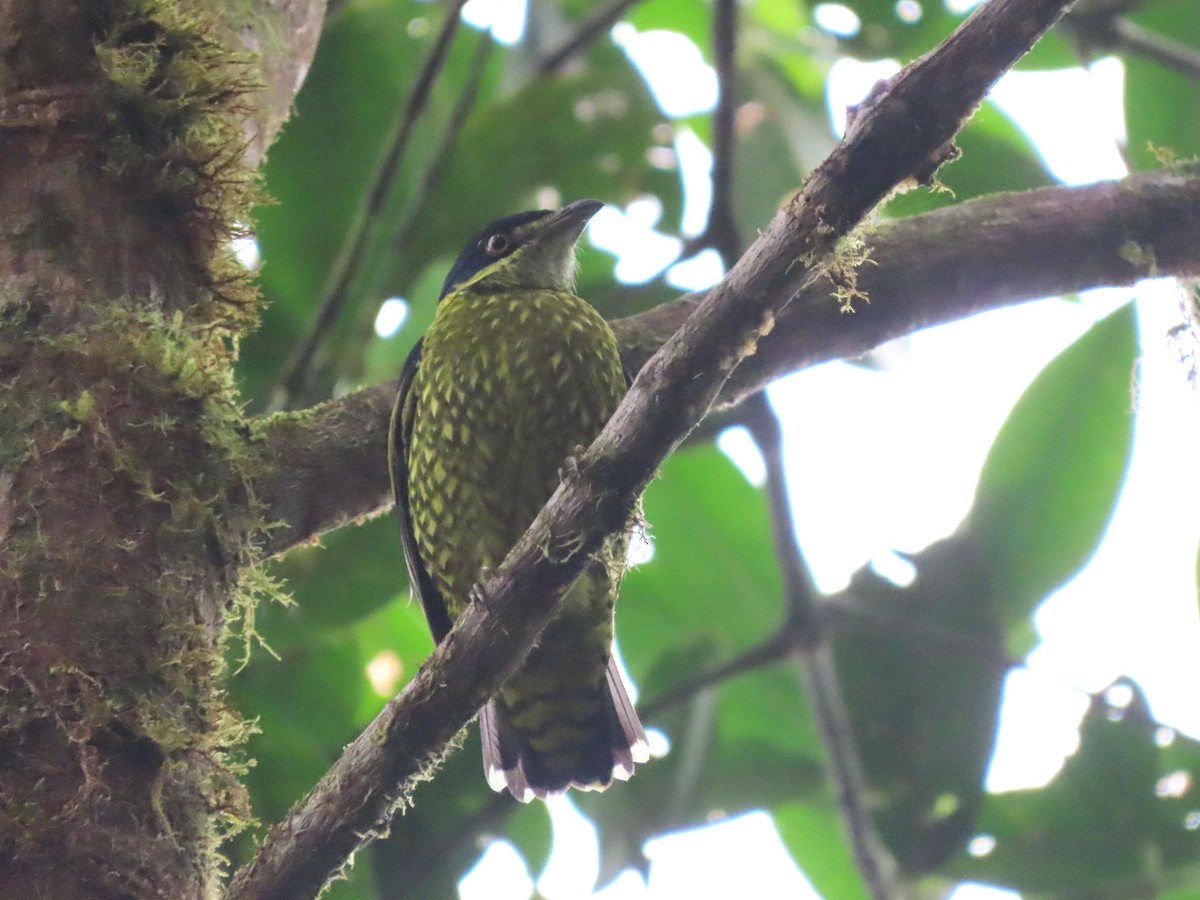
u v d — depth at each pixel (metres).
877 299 9.16
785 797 12.84
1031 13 5.48
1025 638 13.12
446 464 9.95
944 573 12.53
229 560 7.05
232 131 7.61
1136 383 11.42
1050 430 12.38
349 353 12.54
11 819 5.49
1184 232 9.66
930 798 12.22
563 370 9.89
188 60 7.45
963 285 9.36
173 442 6.78
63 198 6.96
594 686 9.62
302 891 6.19
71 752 5.73
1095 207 9.60
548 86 13.26
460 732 6.54
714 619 13.27
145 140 7.32
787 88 14.66
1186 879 12.05
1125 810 12.17
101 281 6.88
